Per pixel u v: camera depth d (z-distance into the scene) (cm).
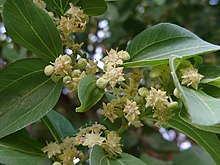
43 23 22
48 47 22
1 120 22
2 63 54
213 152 23
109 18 58
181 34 21
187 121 20
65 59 21
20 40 22
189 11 59
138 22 58
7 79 22
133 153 48
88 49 56
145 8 60
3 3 22
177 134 57
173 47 21
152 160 42
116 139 21
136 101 21
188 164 40
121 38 57
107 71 21
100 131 22
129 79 21
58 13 23
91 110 52
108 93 24
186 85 20
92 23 57
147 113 21
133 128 51
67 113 54
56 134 25
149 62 20
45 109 22
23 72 23
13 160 22
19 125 22
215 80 20
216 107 17
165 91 21
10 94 22
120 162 21
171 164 41
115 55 21
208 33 58
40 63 23
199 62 21
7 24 21
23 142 23
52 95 22
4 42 54
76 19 22
